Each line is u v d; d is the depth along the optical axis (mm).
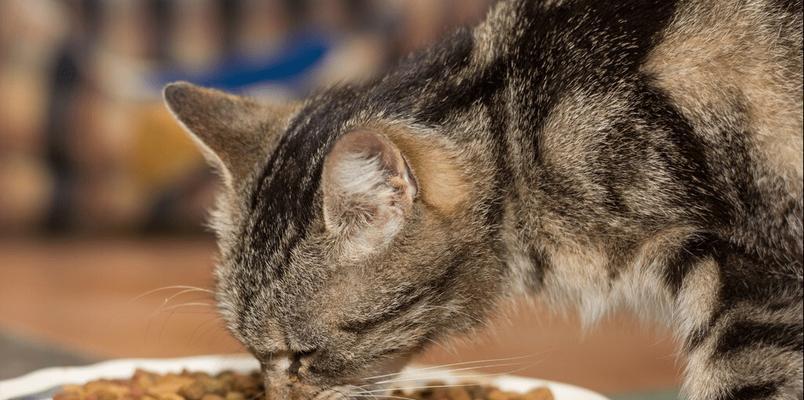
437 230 1109
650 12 1112
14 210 2057
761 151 1086
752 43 1093
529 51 1133
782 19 1092
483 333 1153
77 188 2061
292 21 1999
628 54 1109
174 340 1416
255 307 1116
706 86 1095
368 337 1112
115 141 2029
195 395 1127
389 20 1969
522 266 1138
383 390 1132
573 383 1340
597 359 1405
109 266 1832
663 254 1101
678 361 1137
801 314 1072
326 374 1115
